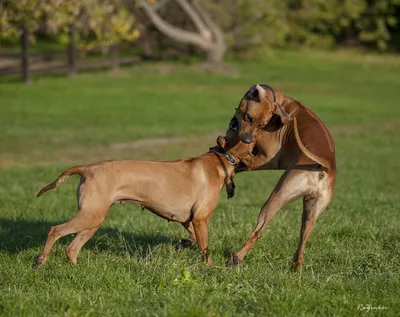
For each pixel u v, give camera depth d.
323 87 37.59
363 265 9.20
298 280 8.02
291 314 6.93
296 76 40.66
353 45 54.19
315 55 48.97
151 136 25.25
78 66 37.66
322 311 7.12
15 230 11.66
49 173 18.59
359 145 24.72
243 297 7.38
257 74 40.53
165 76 38.44
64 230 8.49
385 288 8.00
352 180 18.78
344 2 46.50
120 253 9.74
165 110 30.33
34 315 6.81
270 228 11.23
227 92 34.97
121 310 6.98
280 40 45.38
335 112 31.17
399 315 7.21
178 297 7.30
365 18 50.59
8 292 7.50
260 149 9.49
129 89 34.62
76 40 36.38
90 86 35.03
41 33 50.72
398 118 30.33
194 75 38.91
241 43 43.19
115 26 22.78
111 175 8.62
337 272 8.84
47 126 26.33
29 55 34.94
